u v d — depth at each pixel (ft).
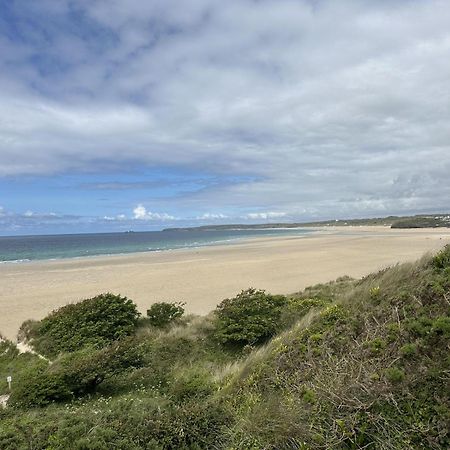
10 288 82.64
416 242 179.83
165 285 79.20
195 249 189.57
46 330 42.32
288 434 16.03
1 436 18.84
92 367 28.73
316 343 22.61
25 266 128.06
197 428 17.76
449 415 15.11
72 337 39.42
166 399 23.26
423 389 16.51
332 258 118.32
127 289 76.18
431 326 19.65
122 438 17.38
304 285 73.61
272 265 105.60
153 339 37.24
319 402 17.30
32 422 20.70
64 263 134.41
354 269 91.91
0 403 27.48
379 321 22.21
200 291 71.51
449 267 24.07
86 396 27.78
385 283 26.45
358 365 18.93
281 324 36.83
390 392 16.60
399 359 18.35
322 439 15.57
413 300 22.58
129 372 30.63
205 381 26.23
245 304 38.93
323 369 19.79
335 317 24.86
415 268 26.81
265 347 28.84
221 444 17.01
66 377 28.09
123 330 40.55
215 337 36.68
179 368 31.73
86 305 44.24
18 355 39.09
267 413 17.19
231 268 102.37
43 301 68.33
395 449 14.83
